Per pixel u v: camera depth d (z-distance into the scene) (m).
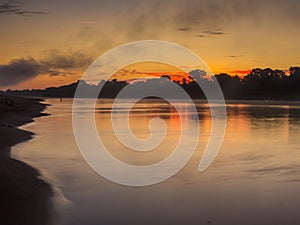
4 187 13.83
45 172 18.02
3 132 31.83
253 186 16.45
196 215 12.41
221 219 12.04
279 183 17.03
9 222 10.68
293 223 11.73
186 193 15.21
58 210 12.14
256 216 12.34
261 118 63.62
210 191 15.52
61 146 27.62
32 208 12.04
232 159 23.61
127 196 14.52
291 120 59.03
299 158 23.91
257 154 25.61
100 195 14.54
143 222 11.58
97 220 11.61
